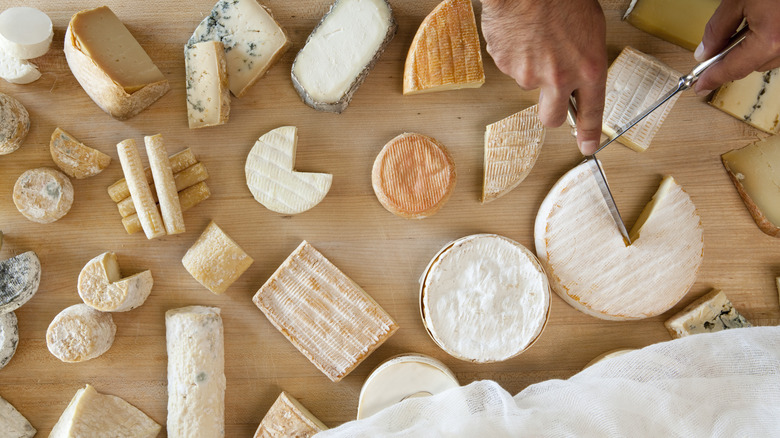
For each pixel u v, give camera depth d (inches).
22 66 70.1
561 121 58.3
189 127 72.6
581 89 54.4
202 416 69.5
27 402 73.5
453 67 71.2
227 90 71.3
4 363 71.7
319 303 71.7
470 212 75.3
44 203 71.0
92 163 71.2
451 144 75.1
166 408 74.0
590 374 64.9
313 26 73.8
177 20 72.9
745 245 75.4
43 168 71.4
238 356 74.2
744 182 75.4
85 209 73.1
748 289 75.2
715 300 74.0
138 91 68.7
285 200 72.4
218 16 71.1
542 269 71.9
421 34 70.5
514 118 72.2
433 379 70.4
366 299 71.8
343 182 74.3
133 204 71.8
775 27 54.9
